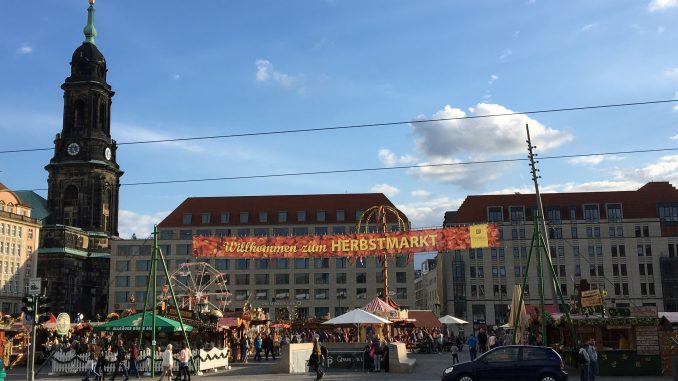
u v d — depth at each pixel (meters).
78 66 137.38
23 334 58.19
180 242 143.62
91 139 134.75
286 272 141.25
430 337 70.12
